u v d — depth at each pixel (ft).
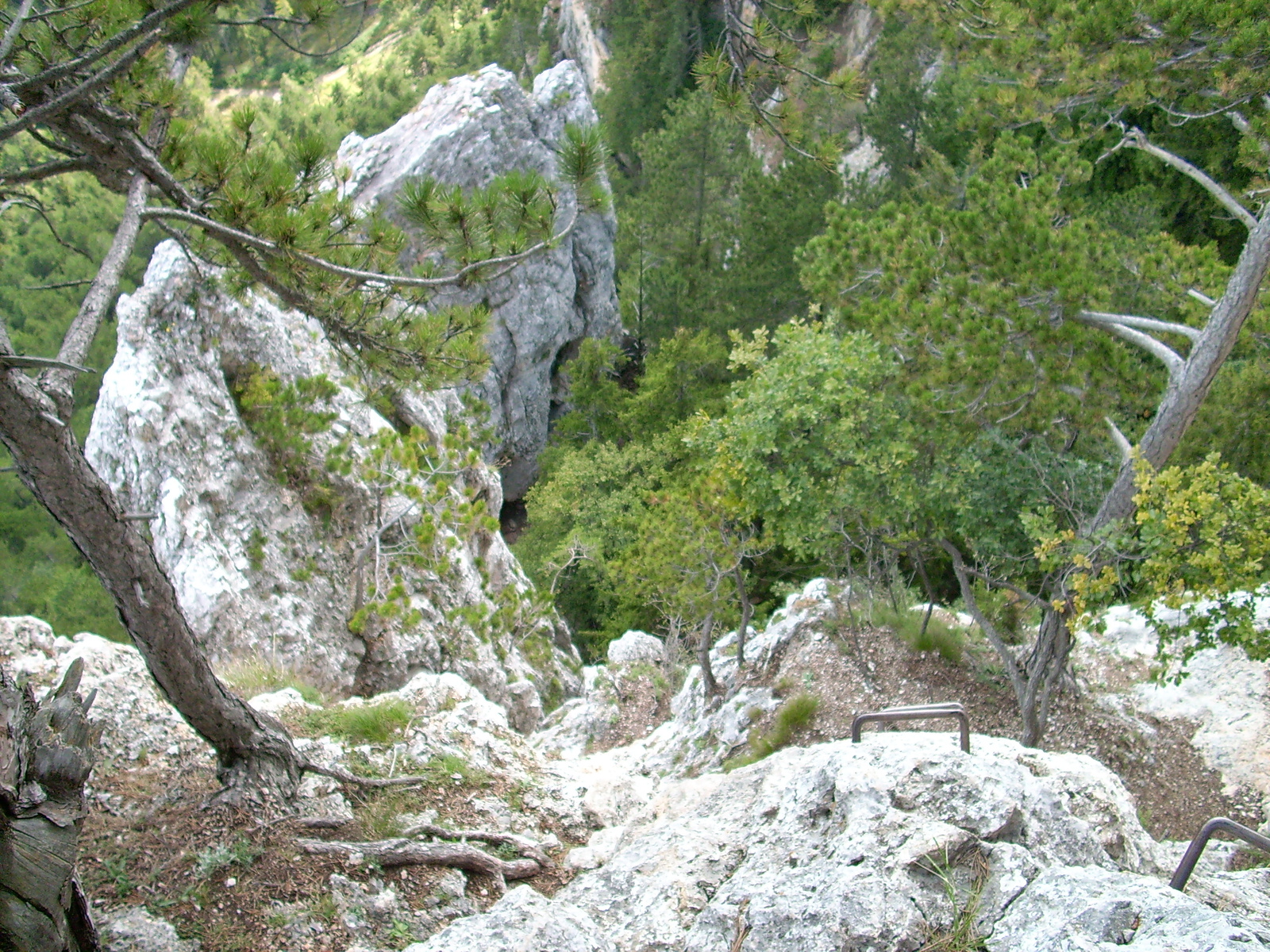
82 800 13.87
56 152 19.30
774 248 118.21
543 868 22.27
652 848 19.94
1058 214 44.06
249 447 61.62
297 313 70.54
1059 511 39.29
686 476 98.78
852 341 42.50
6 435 15.29
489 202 20.24
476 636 65.21
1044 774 19.04
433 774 25.35
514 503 143.95
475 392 125.49
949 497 38.06
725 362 113.80
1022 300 39.09
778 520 44.21
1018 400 37.78
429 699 30.78
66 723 14.39
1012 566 38.63
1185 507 29.89
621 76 192.85
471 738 27.91
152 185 19.27
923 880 14.83
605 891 18.72
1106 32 39.04
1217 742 36.09
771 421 41.98
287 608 57.82
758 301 118.11
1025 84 43.57
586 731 57.77
